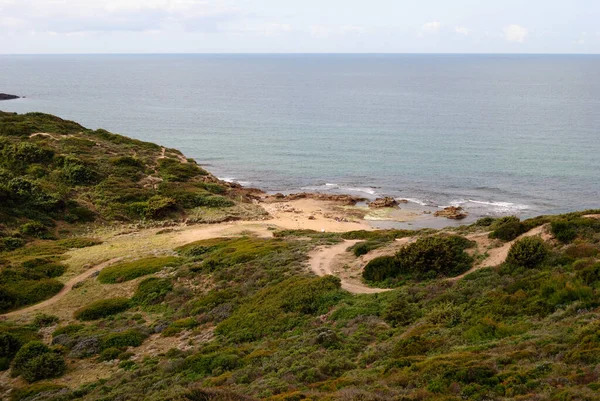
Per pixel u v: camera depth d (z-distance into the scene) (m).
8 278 34.50
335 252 33.16
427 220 61.09
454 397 11.59
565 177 78.62
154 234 49.19
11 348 25.02
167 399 14.34
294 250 34.97
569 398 10.22
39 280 35.16
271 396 13.52
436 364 13.43
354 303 23.12
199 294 30.77
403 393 12.38
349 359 17.03
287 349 19.11
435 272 25.33
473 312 18.91
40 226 47.09
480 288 21.39
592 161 87.62
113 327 27.64
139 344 24.84
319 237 41.31
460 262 25.59
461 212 62.94
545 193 71.38
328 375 15.66
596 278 18.47
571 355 12.57
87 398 18.89
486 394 11.59
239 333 23.05
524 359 13.05
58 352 24.38
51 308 31.38
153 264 36.62
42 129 72.50
